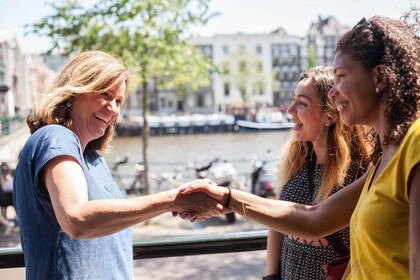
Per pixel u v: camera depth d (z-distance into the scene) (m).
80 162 1.53
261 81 67.25
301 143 2.05
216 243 2.07
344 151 1.89
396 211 1.23
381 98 1.30
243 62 66.88
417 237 1.15
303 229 1.68
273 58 69.62
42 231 1.54
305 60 69.19
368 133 1.84
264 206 1.70
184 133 44.75
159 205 1.57
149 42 8.70
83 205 1.43
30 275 1.56
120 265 1.68
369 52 1.29
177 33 8.95
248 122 45.38
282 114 51.94
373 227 1.26
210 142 35.22
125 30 8.65
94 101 1.64
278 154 2.19
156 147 32.50
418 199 1.17
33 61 58.59
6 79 37.22
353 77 1.32
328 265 1.66
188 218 1.69
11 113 35.59
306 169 2.03
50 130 1.54
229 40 68.44
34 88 58.84
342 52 1.35
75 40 8.72
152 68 9.16
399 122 1.25
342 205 1.66
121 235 1.72
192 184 1.66
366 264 1.30
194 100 67.12
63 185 1.45
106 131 1.80
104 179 1.77
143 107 9.54
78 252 1.56
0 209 8.30
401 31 1.29
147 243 2.02
